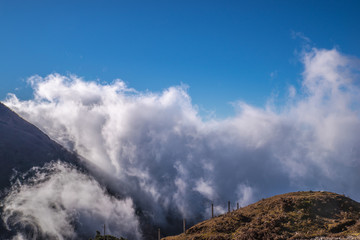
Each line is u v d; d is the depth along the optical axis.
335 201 75.50
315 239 57.56
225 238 69.88
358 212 69.94
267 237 63.31
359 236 53.94
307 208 73.00
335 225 63.56
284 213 72.56
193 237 75.31
